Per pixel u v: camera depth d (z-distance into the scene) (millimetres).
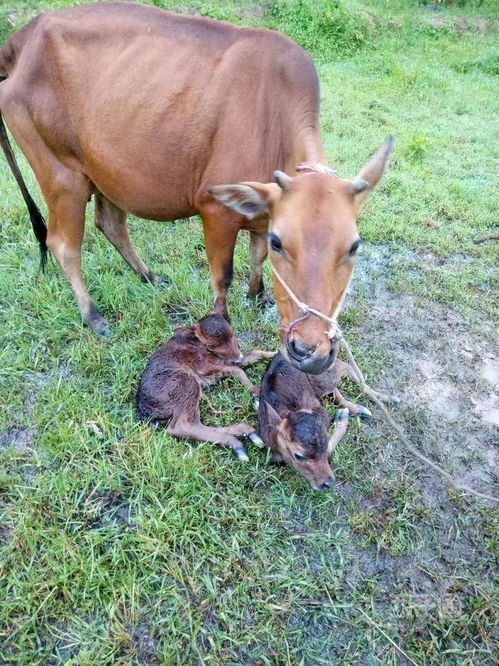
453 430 1672
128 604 1204
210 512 1373
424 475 1528
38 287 2029
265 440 1464
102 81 1610
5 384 1681
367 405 1712
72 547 1268
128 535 1306
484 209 2742
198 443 1523
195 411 1542
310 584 1257
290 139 1525
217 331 1597
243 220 1635
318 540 1348
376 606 1245
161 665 1106
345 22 5133
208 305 2031
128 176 1691
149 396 1529
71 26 1609
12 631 1149
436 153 3303
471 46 5434
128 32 1608
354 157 3141
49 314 1908
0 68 1813
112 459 1482
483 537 1398
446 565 1334
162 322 1921
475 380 1839
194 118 1566
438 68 4891
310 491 1440
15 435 1553
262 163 1576
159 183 1684
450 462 1576
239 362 1650
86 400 1634
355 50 5090
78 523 1328
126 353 1776
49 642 1142
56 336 1835
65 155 1746
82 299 1896
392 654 1164
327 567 1301
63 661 1115
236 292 2109
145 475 1434
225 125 1553
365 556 1334
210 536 1319
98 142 1664
